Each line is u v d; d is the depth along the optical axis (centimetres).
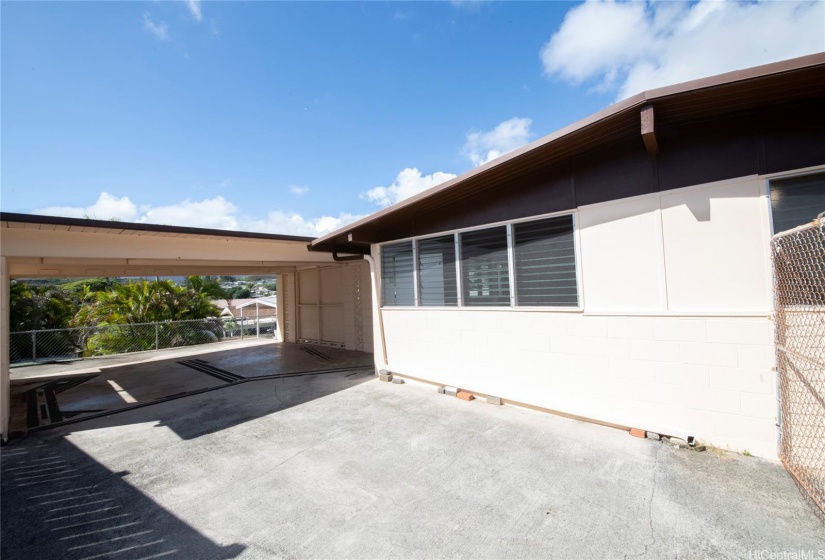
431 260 567
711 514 231
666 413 346
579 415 403
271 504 268
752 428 304
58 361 1005
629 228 368
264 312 2967
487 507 252
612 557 198
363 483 293
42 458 371
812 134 285
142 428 456
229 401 563
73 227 482
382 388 589
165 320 1359
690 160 334
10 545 231
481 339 498
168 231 555
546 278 434
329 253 902
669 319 344
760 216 303
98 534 240
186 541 229
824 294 277
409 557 205
